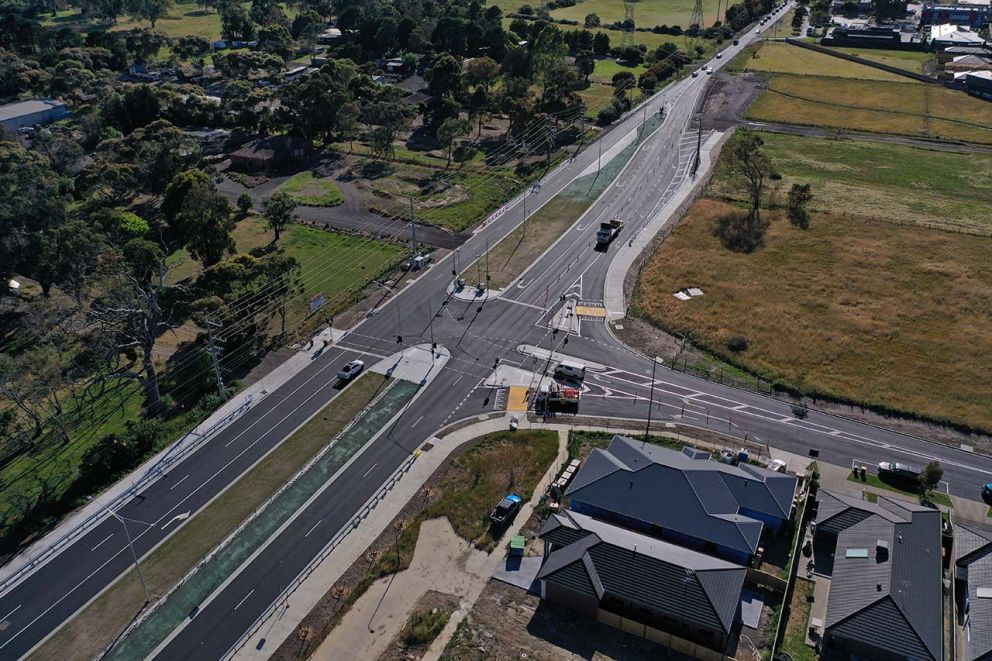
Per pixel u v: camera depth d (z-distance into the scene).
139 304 107.00
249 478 88.81
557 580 69.81
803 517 79.56
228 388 104.31
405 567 76.12
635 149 194.25
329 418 98.75
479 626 69.50
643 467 81.81
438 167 184.62
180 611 72.44
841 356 110.62
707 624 64.69
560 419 97.75
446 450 92.44
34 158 171.50
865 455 91.38
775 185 171.88
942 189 168.75
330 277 134.25
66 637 70.12
